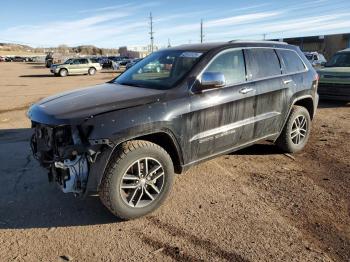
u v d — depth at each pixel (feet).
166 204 14.12
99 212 13.64
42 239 11.93
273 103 17.39
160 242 11.62
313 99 20.26
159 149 13.07
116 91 14.37
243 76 16.11
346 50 39.45
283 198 14.52
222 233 12.03
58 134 12.16
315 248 11.13
